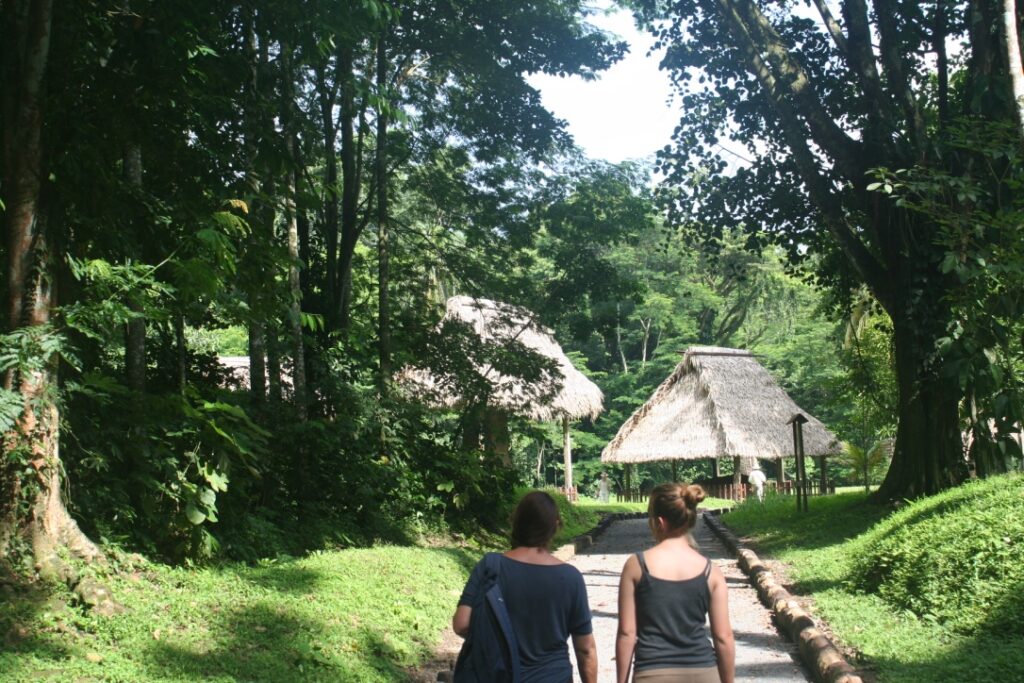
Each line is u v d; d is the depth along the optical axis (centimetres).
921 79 1816
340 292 1636
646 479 5606
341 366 1504
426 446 1628
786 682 723
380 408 1492
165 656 631
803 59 1873
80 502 812
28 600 654
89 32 864
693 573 429
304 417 1322
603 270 1925
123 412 897
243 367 2114
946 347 1414
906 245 1552
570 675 410
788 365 5341
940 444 1550
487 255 1880
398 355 1673
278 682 630
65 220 836
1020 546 834
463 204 1800
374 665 720
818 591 1091
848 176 1631
